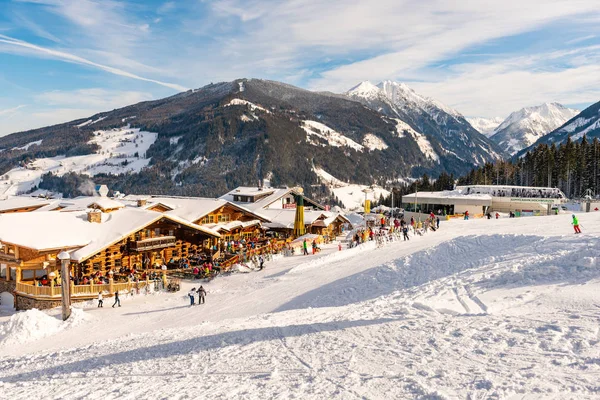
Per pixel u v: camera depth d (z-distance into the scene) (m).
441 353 10.20
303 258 41.91
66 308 28.17
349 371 9.70
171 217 41.31
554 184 107.88
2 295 37.19
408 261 29.53
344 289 26.80
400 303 17.42
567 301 13.53
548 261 18.91
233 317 23.97
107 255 38.53
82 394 10.25
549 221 41.81
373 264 32.25
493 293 16.67
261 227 57.16
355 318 15.31
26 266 34.78
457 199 72.00
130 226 38.97
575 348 9.43
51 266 35.34
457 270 25.22
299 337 13.55
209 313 26.06
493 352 9.80
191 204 53.75
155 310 28.86
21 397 10.62
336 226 68.25
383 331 12.88
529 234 28.92
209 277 38.41
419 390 8.08
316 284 29.67
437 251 30.27
